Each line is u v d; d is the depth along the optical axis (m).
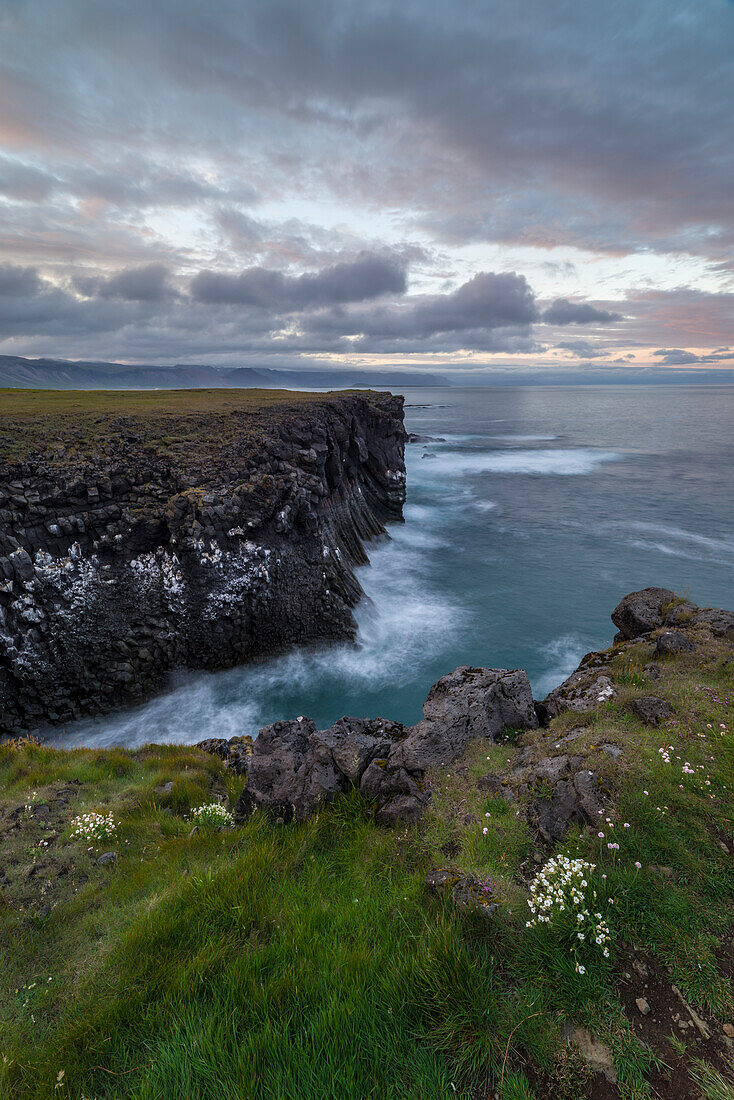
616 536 41.62
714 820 4.58
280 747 7.34
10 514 19.02
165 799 8.29
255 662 23.03
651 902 3.86
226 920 4.43
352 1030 3.19
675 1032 3.09
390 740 7.15
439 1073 2.95
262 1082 2.93
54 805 7.73
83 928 4.87
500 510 51.38
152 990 3.74
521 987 3.47
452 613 28.44
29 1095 3.13
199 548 21.70
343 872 5.30
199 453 27.22
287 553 25.41
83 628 19.31
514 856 4.66
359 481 43.97
